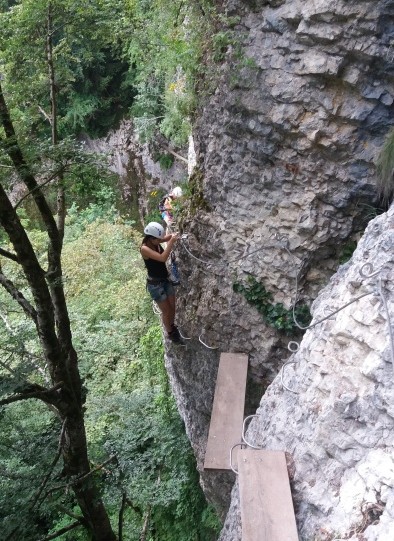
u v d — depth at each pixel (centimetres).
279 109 532
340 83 497
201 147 673
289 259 560
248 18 559
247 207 596
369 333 332
